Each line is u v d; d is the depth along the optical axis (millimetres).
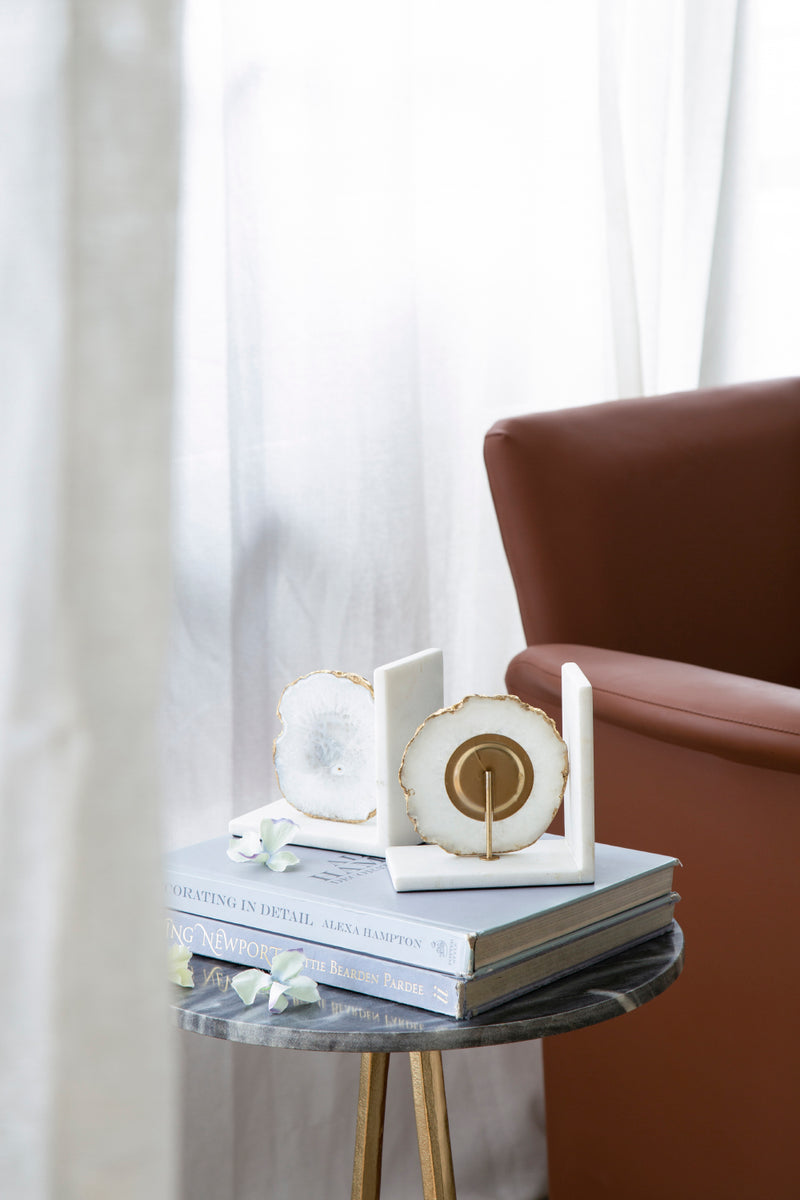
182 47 527
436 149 1608
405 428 1567
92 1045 521
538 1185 1829
